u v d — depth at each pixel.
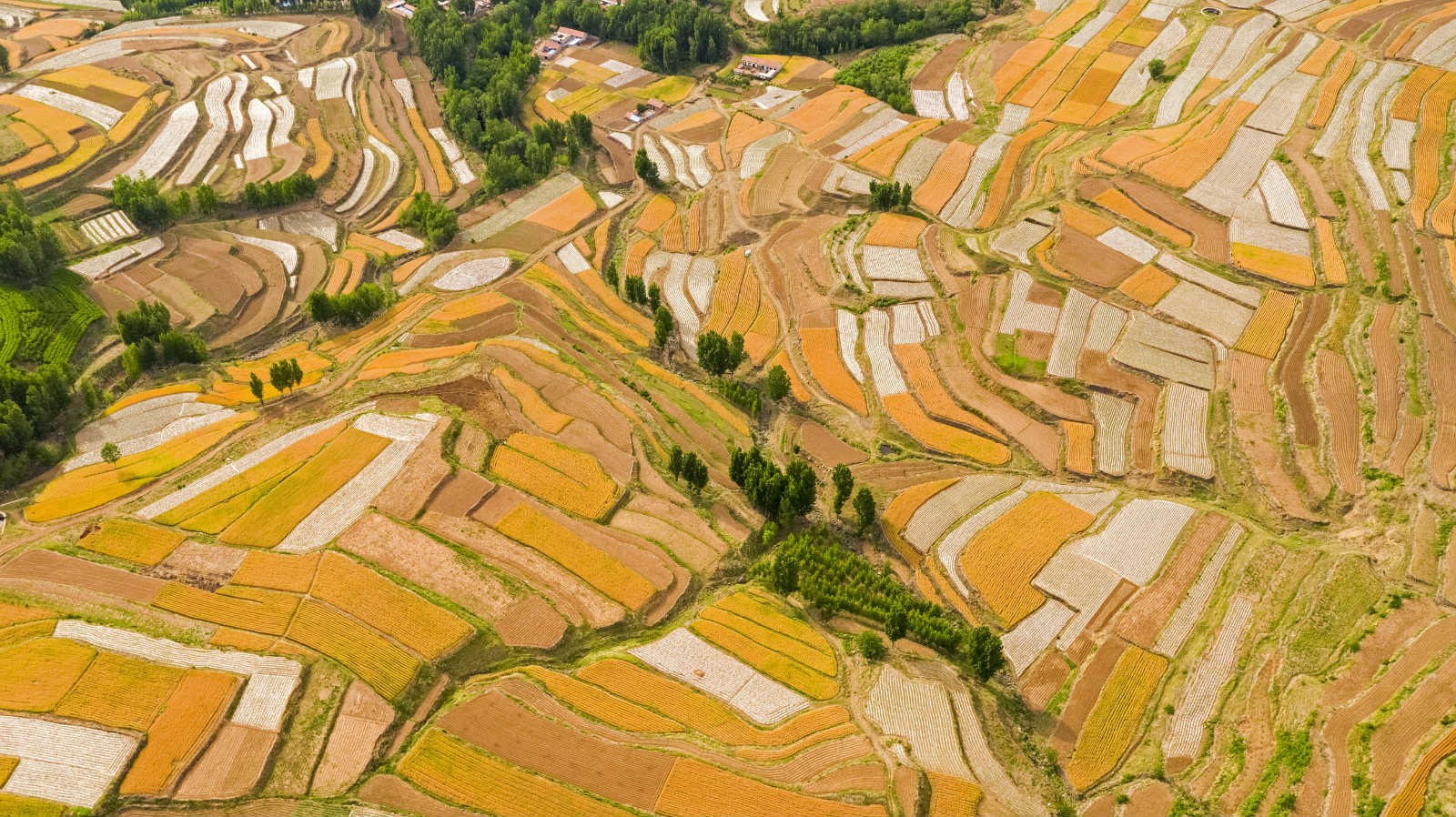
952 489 114.50
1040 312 136.50
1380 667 89.19
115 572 96.75
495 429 118.06
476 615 94.31
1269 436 116.25
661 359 139.88
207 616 92.25
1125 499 111.12
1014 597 100.38
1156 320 133.25
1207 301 134.88
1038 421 123.94
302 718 84.56
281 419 120.75
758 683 90.50
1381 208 143.12
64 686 85.00
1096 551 104.38
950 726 86.56
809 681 90.88
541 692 88.12
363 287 149.12
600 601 97.44
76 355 138.12
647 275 159.00
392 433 115.75
